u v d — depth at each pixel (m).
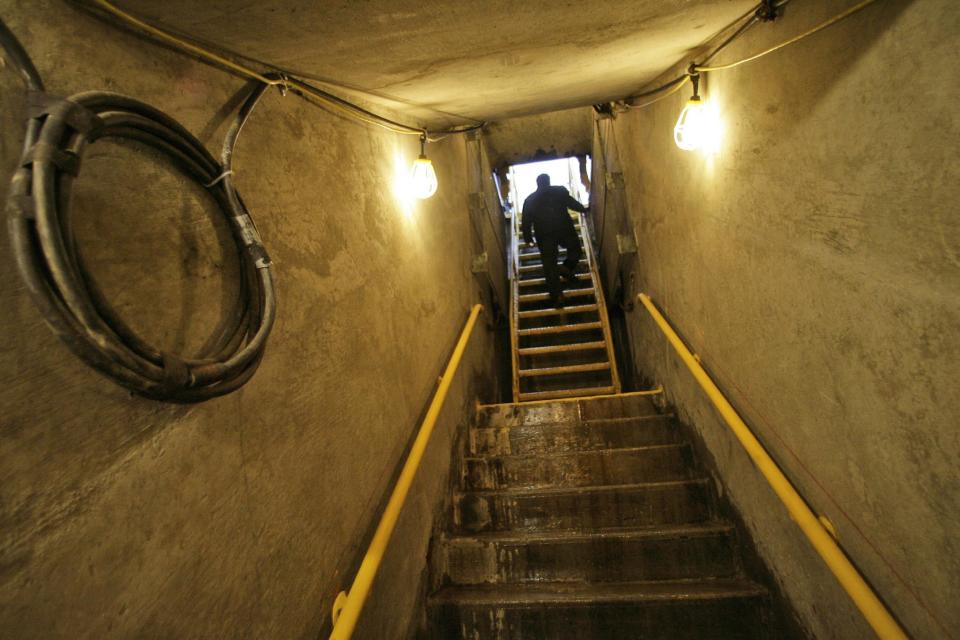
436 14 1.19
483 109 2.61
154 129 0.87
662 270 3.18
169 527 0.83
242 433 1.05
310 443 1.32
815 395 1.39
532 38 1.50
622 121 3.89
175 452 0.86
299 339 1.32
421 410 2.38
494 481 2.95
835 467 1.34
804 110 1.25
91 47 0.82
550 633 2.04
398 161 2.37
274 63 1.31
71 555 0.66
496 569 2.35
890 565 1.16
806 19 1.19
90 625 0.67
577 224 7.60
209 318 0.98
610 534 2.35
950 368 0.88
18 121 0.68
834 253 1.20
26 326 0.65
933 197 0.86
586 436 3.26
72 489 0.67
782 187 1.41
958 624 0.97
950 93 0.79
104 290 0.76
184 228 0.96
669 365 3.39
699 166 2.14
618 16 1.41
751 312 1.78
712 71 1.85
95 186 0.78
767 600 1.95
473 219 4.55
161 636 0.78
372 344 1.83
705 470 2.66
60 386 0.68
